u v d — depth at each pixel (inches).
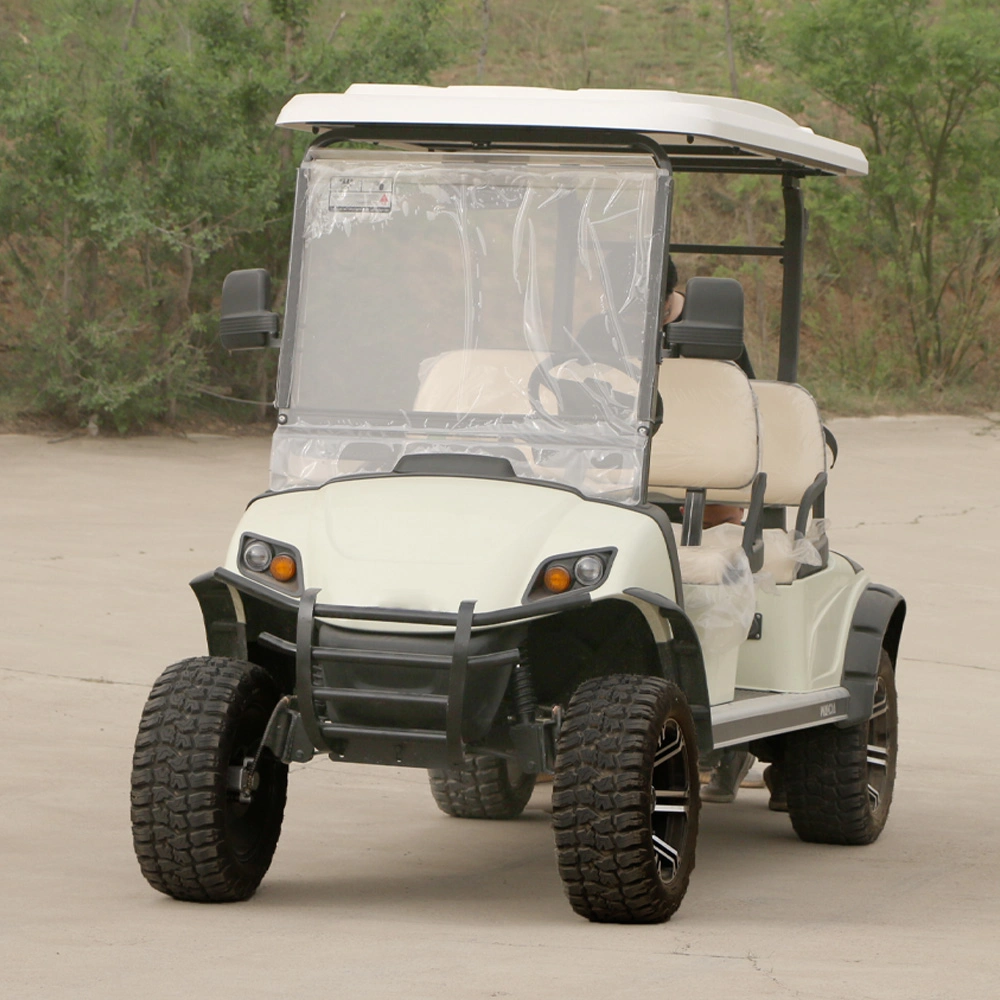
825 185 3095.5
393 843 713.0
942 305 3203.7
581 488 587.5
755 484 695.7
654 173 605.9
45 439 2119.8
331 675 543.8
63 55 2315.5
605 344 600.7
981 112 3048.7
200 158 2202.3
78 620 1197.7
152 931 513.3
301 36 2321.6
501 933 521.7
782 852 722.2
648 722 527.8
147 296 2208.4
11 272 2349.9
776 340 2984.7
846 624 745.0
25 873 609.9
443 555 543.5
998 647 1285.7
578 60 3767.2
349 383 613.3
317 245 622.8
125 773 804.0
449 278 615.8
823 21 3068.4
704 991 437.7
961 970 470.9
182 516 1674.5
